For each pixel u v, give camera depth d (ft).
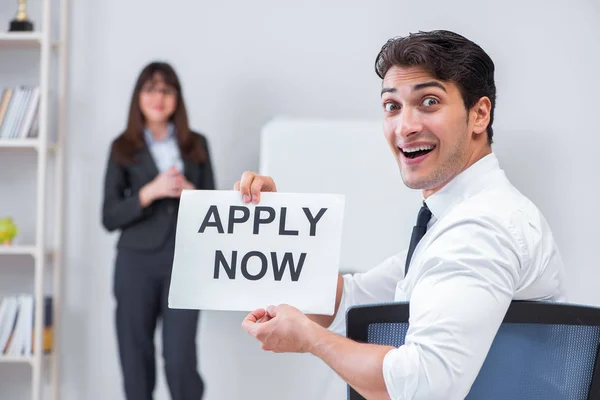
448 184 3.87
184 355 10.84
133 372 10.93
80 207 12.12
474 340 3.13
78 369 12.04
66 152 12.12
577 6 11.85
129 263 10.92
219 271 3.75
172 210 11.00
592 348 3.34
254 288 3.72
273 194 3.79
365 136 10.62
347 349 3.32
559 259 3.78
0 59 12.17
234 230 3.77
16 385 11.98
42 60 11.46
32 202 12.13
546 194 11.79
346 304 4.68
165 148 11.42
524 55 11.88
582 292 11.75
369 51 12.02
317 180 10.64
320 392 11.89
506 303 3.23
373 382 3.22
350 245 10.52
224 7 12.13
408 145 3.74
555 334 3.29
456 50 3.68
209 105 12.10
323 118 12.04
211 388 11.91
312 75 12.05
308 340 3.43
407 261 3.95
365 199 10.58
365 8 12.01
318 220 3.75
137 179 11.16
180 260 3.76
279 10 12.09
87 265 12.09
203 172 11.38
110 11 12.16
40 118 11.43
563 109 11.82
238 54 12.10
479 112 3.82
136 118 11.21
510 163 11.84
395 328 3.35
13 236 11.54
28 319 11.27
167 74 11.25
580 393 3.35
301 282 3.71
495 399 3.27
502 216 3.44
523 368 3.28
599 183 11.76
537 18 11.87
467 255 3.26
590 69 11.82
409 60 3.67
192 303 3.73
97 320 12.07
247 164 12.06
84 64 12.15
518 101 11.87
